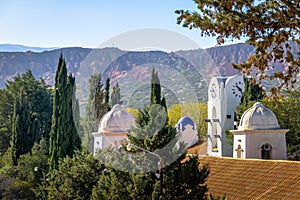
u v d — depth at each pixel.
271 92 12.35
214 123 44.97
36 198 42.34
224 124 46.38
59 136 42.94
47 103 70.31
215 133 44.94
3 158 54.03
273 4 11.27
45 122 67.62
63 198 26.98
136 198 15.46
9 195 42.06
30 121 54.38
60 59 44.38
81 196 26.09
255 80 12.13
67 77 43.22
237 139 32.78
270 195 19.50
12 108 69.69
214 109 44.28
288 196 18.81
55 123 43.88
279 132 31.69
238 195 20.81
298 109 43.62
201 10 11.42
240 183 22.05
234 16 11.16
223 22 11.16
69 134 42.88
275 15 11.24
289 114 43.69
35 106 68.94
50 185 29.97
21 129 52.75
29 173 44.53
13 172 45.38
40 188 36.44
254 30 11.20
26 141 52.81
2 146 66.06
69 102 43.19
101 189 16.73
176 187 15.55
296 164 21.52
